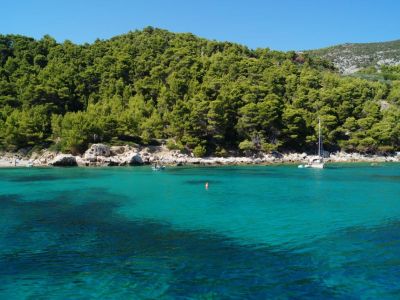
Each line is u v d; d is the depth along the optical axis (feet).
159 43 602.85
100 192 189.06
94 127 379.76
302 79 510.58
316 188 201.98
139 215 133.49
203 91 430.20
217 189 198.90
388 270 78.64
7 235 107.34
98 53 543.80
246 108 407.64
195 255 88.74
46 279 75.20
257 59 582.76
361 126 444.96
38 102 427.33
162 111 438.40
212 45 639.76
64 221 124.57
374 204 153.79
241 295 66.85
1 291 70.03
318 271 78.18
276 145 403.13
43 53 551.59
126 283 72.59
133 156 356.59
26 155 380.37
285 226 116.37
